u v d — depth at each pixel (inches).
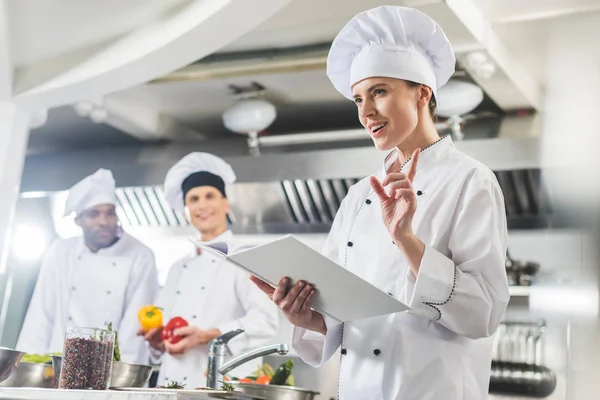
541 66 164.1
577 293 175.6
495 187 74.6
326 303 72.3
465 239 72.0
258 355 86.6
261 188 186.7
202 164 146.5
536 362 175.9
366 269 76.0
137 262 166.1
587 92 169.3
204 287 142.3
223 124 206.7
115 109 191.9
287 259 67.6
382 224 76.8
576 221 173.9
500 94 166.6
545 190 170.2
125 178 198.1
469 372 72.8
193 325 139.6
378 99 76.9
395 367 71.5
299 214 190.4
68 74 153.1
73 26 146.0
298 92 183.8
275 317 138.3
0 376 74.9
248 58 163.3
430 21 77.1
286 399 84.7
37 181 208.5
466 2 139.6
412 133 78.9
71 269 164.6
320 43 158.7
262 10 127.2
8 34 146.6
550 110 173.2
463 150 166.7
